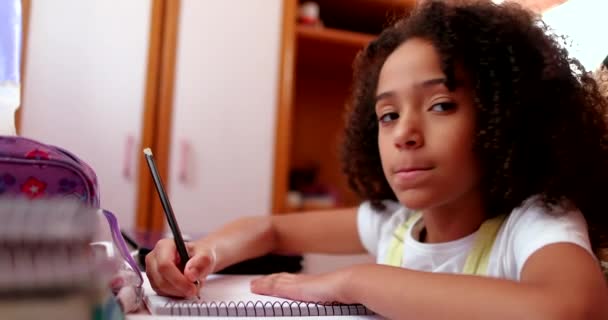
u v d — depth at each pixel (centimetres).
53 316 19
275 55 147
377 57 56
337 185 189
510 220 44
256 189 144
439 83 42
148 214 134
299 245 65
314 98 190
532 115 43
